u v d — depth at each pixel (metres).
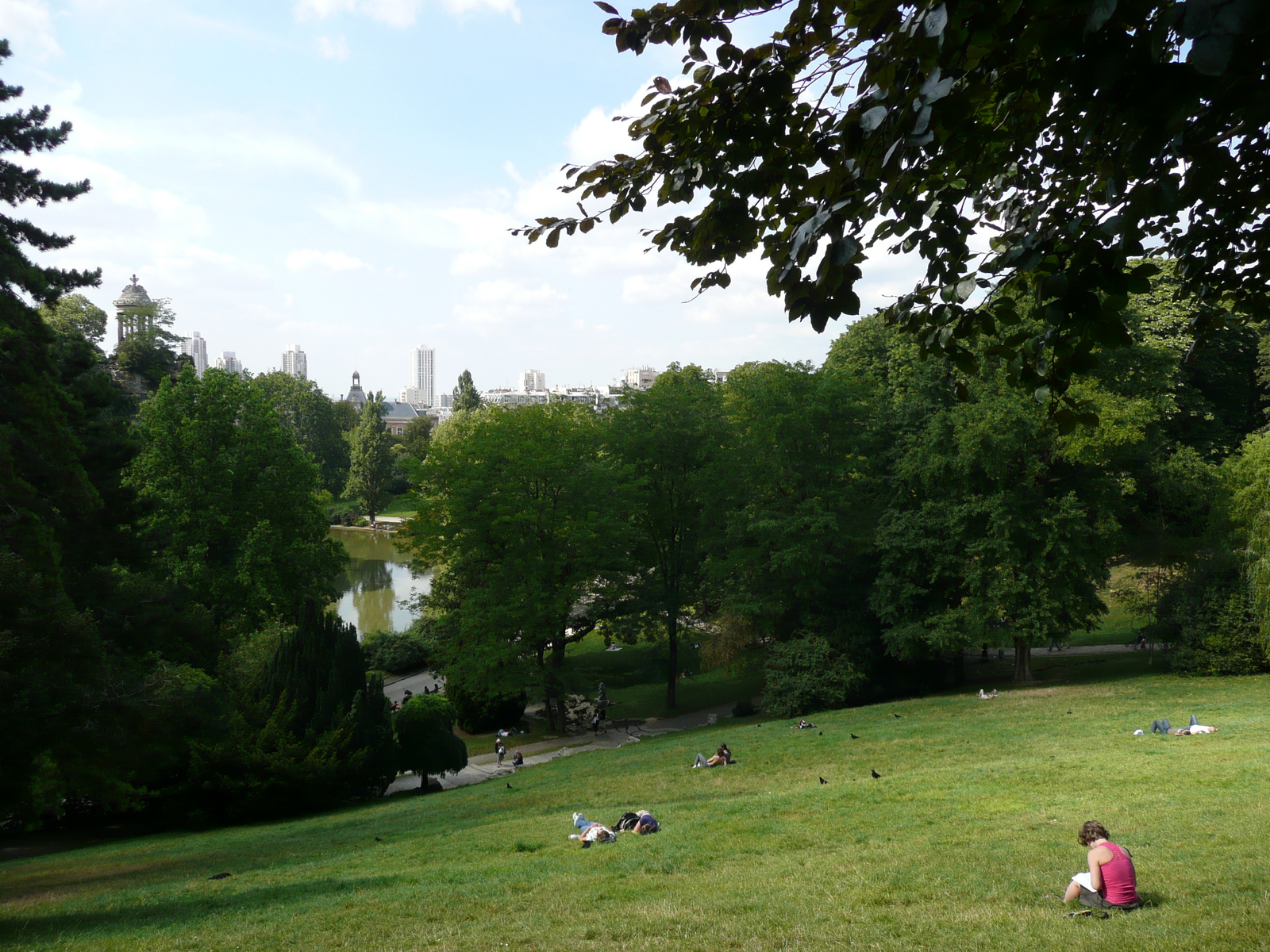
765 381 40.41
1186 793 15.52
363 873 16.12
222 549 40.34
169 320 65.25
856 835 14.90
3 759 15.48
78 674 17.20
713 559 40.66
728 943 9.11
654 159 4.28
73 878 19.12
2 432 17.58
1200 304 4.87
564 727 40.94
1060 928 8.41
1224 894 9.02
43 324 19.80
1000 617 34.00
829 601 39.59
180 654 28.56
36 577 16.36
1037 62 3.12
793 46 3.68
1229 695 28.95
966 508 33.53
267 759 27.52
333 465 131.62
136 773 21.86
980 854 12.38
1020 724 27.31
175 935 11.87
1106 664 39.31
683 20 3.70
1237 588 33.59
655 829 17.06
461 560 42.28
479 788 28.94
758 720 37.44
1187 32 1.90
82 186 21.23
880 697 39.22
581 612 52.53
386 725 31.25
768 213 4.18
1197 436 47.19
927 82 2.71
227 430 41.09
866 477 40.28
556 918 11.03
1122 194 3.03
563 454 39.19
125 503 26.41
